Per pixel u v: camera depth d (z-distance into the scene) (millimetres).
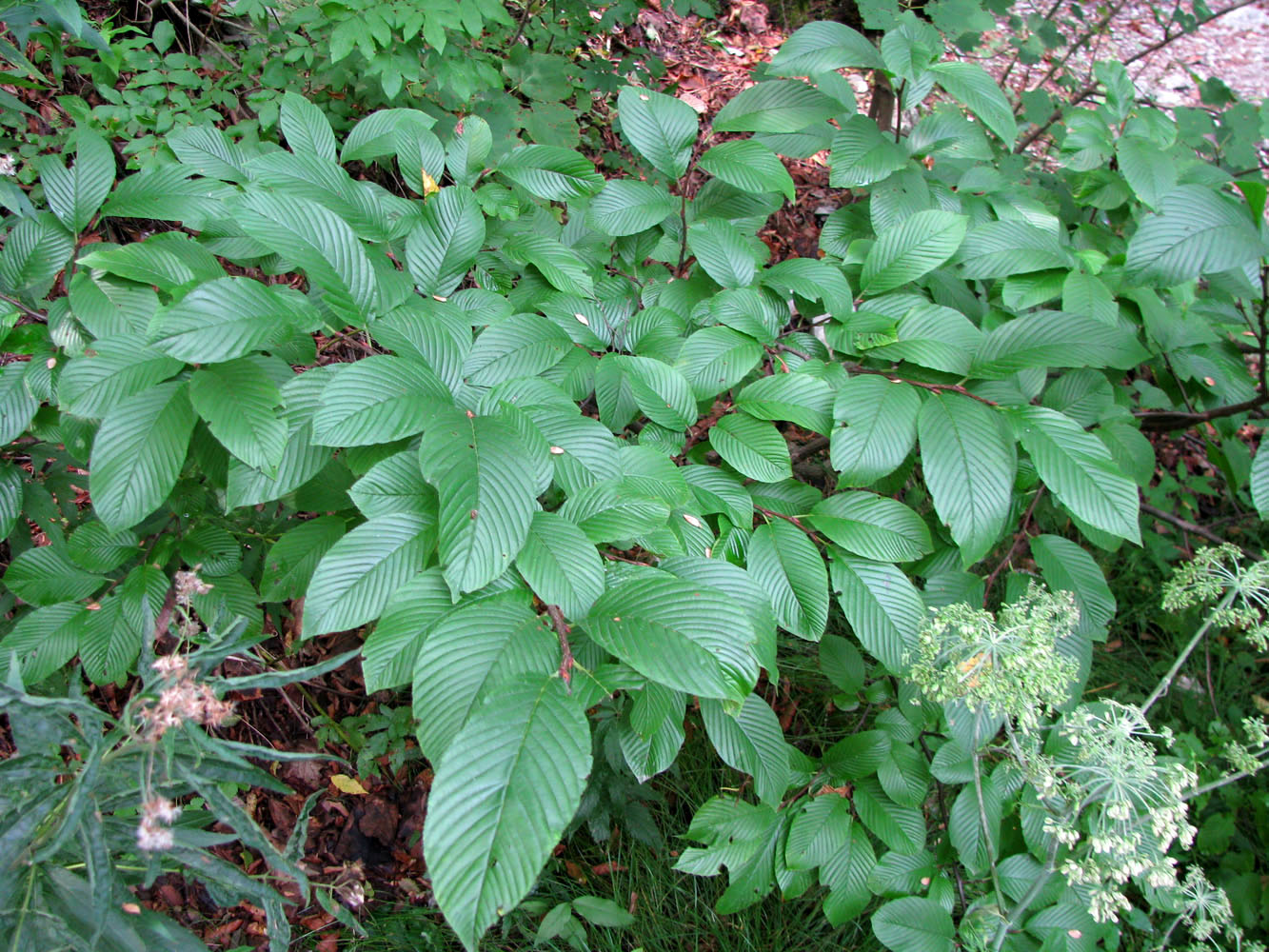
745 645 645
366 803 1218
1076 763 833
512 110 1553
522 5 1787
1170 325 936
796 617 798
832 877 881
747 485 888
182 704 585
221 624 826
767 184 913
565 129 1611
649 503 713
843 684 989
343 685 1287
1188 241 846
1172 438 1646
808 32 979
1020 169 1232
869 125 971
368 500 703
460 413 707
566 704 615
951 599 907
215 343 679
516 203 961
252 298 703
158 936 667
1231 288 961
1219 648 1355
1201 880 874
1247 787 1150
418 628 659
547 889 1120
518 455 677
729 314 889
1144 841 809
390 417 689
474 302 875
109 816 667
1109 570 1458
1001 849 909
